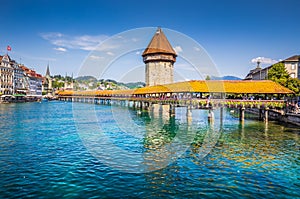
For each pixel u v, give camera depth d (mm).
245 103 37719
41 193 12242
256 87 40062
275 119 41406
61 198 11766
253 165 17000
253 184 13719
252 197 12164
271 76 55406
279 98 40406
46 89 170750
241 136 27250
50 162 16984
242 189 13039
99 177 14367
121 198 11875
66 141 23703
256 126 34562
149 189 12867
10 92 113375
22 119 42500
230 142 24266
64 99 130000
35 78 146750
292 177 14820
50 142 23219
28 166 16094
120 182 13695
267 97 42531
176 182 13812
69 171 15250
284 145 23078
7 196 11852
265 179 14469
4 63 108688
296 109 37906
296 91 50062
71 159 17719
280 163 17531
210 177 14617
